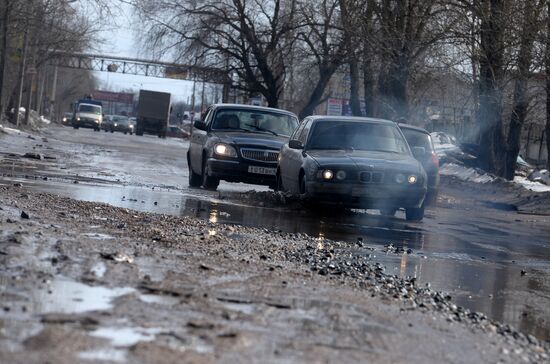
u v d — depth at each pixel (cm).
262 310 1346
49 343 1042
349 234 2894
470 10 6606
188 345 1089
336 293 1576
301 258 2086
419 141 4669
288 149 3962
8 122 12212
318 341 1187
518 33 6156
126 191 3812
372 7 7506
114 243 1905
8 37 11612
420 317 1451
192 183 4809
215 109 4822
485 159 7912
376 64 7925
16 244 1727
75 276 1467
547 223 4403
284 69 10906
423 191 3528
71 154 6950
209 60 11175
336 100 11350
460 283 2028
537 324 1617
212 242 2148
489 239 3183
